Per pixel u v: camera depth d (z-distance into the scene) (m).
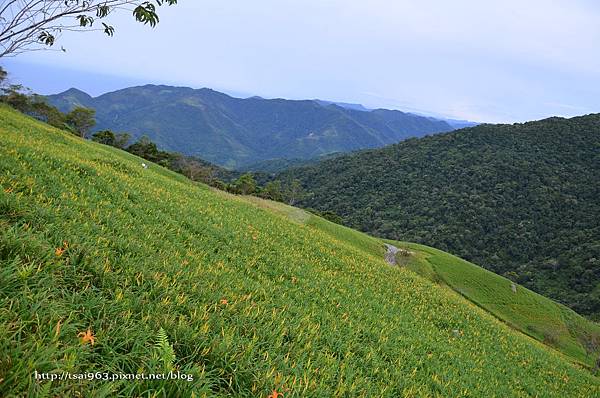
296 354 6.78
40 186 9.26
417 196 154.50
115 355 4.39
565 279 103.19
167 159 109.44
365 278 19.03
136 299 5.83
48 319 4.41
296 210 60.34
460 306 22.03
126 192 13.31
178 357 5.05
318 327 8.80
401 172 177.25
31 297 4.54
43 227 6.84
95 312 5.18
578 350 50.88
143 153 104.25
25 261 5.51
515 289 62.69
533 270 109.62
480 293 57.81
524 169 154.25
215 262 10.40
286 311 8.97
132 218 10.47
